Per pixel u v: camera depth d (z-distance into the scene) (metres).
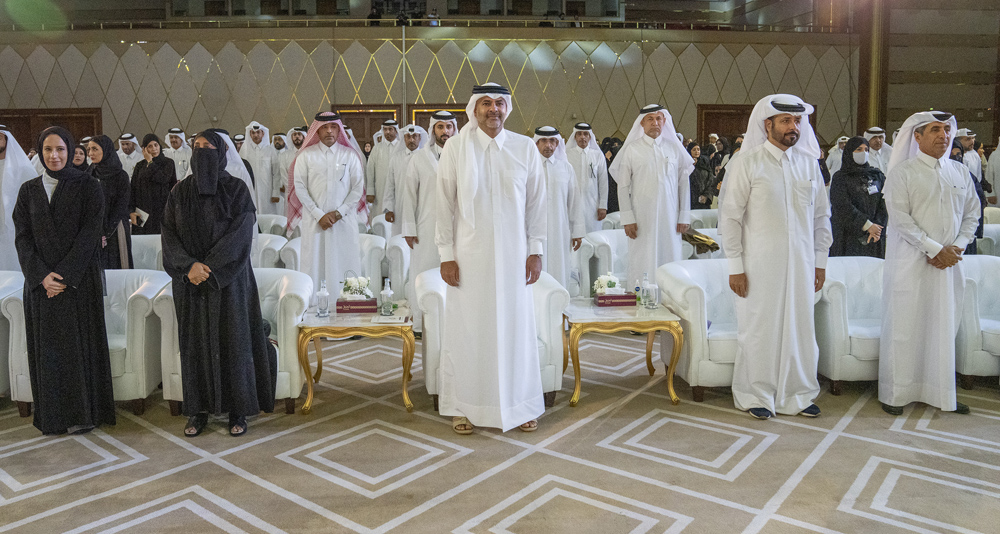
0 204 4.92
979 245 6.64
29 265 3.42
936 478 2.99
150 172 6.81
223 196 3.53
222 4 15.61
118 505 2.79
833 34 14.20
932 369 3.80
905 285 3.78
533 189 3.56
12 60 12.95
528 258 3.59
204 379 3.54
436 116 5.33
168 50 12.95
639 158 5.58
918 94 14.42
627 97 13.76
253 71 13.00
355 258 5.66
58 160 3.44
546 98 13.55
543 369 3.90
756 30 13.98
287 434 3.59
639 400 4.10
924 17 14.26
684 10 18.38
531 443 3.44
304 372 4.00
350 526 2.61
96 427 3.70
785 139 3.66
